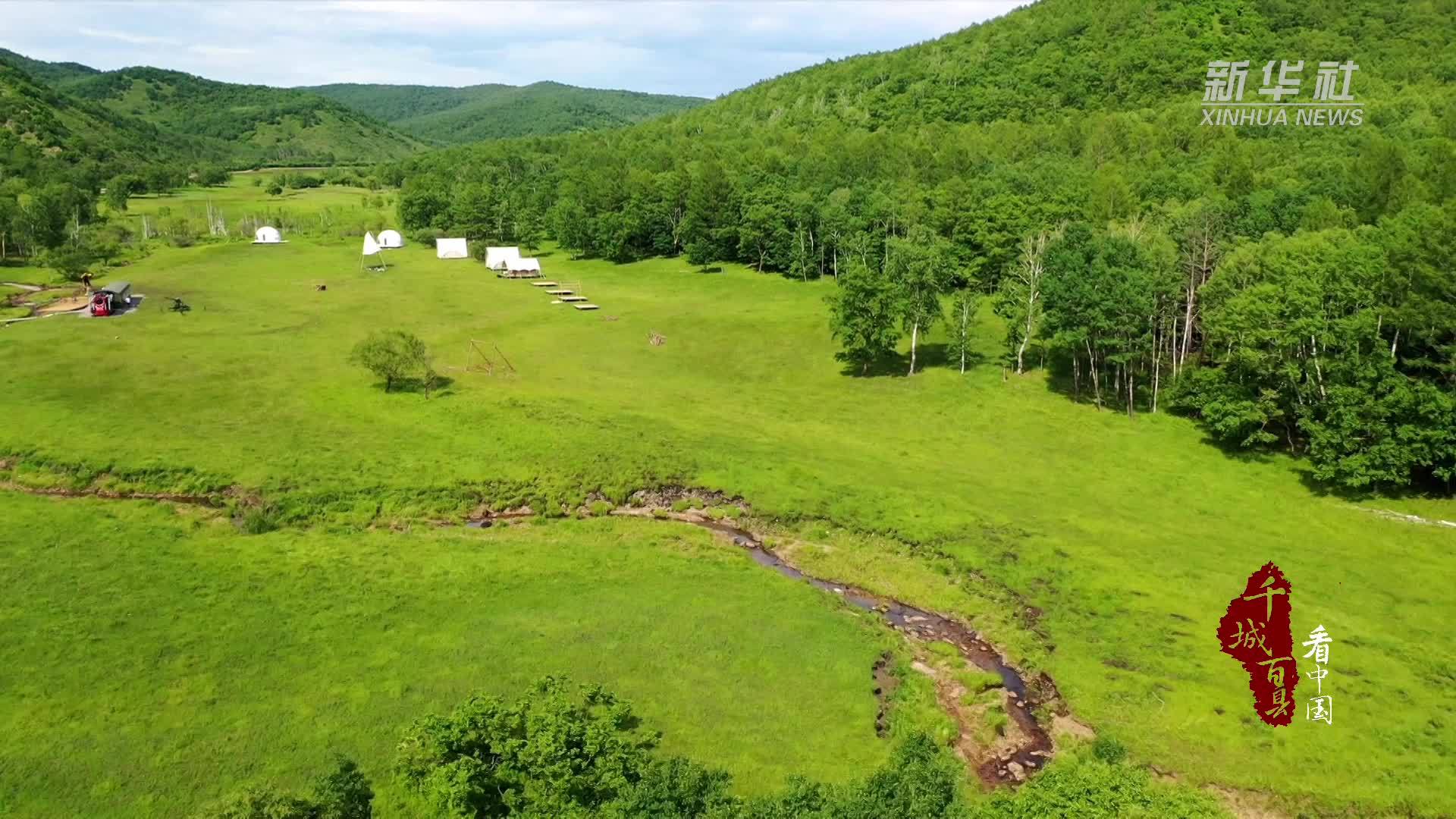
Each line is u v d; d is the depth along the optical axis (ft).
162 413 238.89
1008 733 132.98
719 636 154.40
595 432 239.09
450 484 209.87
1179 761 124.16
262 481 203.31
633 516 205.57
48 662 134.82
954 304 318.04
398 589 165.58
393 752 118.62
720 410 271.28
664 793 92.94
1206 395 247.70
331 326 348.59
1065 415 266.36
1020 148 547.49
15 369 266.77
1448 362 210.79
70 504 192.03
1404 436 201.36
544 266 527.81
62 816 105.29
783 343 337.72
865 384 296.30
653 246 537.65
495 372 296.10
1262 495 216.13
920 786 97.14
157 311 357.20
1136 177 422.41
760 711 133.39
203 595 158.40
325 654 142.61
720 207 493.36
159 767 114.11
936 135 616.80
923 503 206.28
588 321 375.25
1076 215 379.55
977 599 170.81
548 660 143.95
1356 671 143.84
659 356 329.11
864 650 153.48
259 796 94.68
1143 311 252.83
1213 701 136.87
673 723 128.16
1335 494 214.07
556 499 208.44
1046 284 273.75
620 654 147.02
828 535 196.03
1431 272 207.62
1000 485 221.05
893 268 319.47
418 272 487.20
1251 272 251.80
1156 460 237.04
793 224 463.01
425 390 264.72
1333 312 223.51
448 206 631.97
